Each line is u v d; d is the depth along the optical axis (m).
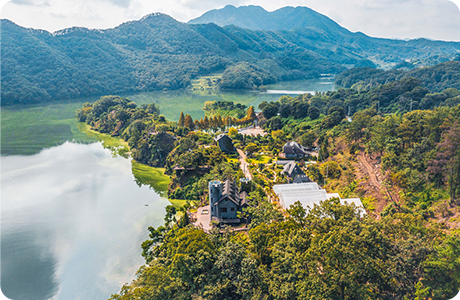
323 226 72.94
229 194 108.38
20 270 91.69
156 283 66.06
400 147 128.88
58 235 108.56
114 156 198.12
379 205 106.50
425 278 60.38
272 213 87.88
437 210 91.94
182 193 137.25
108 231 110.75
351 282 56.34
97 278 87.94
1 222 116.44
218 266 67.94
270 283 62.66
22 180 155.25
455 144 93.94
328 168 139.12
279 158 170.12
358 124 156.25
